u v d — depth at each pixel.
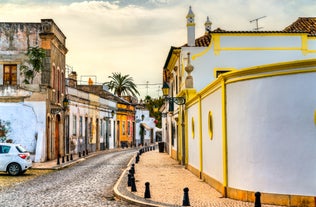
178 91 29.50
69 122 37.34
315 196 11.74
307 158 11.89
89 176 21.78
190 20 27.95
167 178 19.67
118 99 60.34
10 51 31.86
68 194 15.55
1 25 31.94
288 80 12.23
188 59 24.33
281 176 12.16
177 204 12.76
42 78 31.39
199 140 19.45
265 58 25.66
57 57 34.00
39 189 16.92
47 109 30.03
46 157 30.14
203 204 12.61
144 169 24.38
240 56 25.69
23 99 29.67
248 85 13.00
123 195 14.49
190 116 23.00
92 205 13.23
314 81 11.94
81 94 41.84
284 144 12.19
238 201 13.00
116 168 26.33
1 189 16.95
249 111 12.91
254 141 12.72
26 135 29.42
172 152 34.47
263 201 12.38
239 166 13.25
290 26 30.03
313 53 25.73
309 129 11.92
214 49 25.70
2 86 29.64
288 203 12.02
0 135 29.36
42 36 31.48
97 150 48.19
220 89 14.77
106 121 52.56
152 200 13.51
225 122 14.07
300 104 12.05
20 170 22.11
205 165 18.19
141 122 71.50
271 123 12.42
